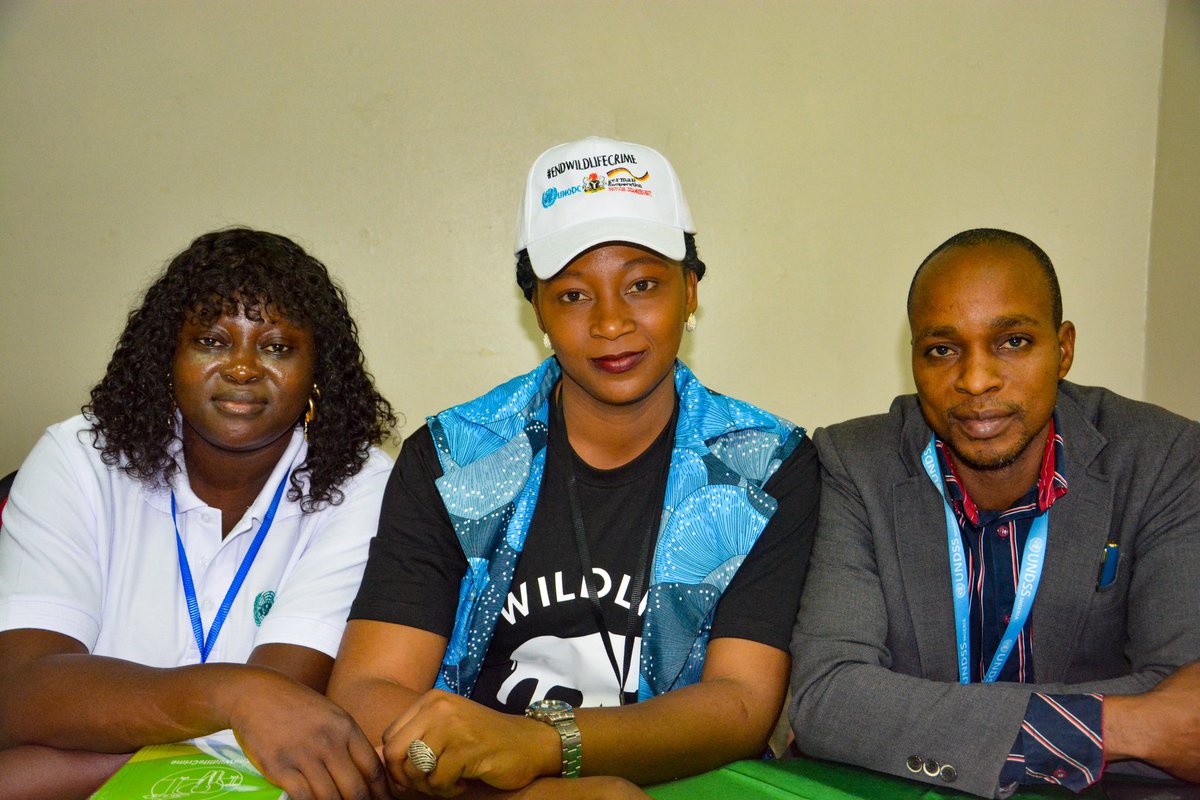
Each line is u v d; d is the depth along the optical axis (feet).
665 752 4.39
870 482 5.44
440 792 3.95
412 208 9.51
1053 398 4.89
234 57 9.29
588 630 5.36
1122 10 9.22
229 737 4.26
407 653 5.09
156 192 9.35
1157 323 9.26
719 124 9.45
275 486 5.84
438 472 5.51
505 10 9.34
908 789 4.16
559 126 9.46
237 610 5.66
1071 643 5.05
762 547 5.39
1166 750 4.05
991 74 9.37
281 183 9.42
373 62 9.36
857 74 9.39
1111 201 9.41
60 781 4.43
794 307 9.61
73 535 5.34
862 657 4.84
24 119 9.23
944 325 4.82
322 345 5.85
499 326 9.67
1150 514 4.95
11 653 4.85
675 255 5.22
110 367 5.69
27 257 9.34
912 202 9.49
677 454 5.52
